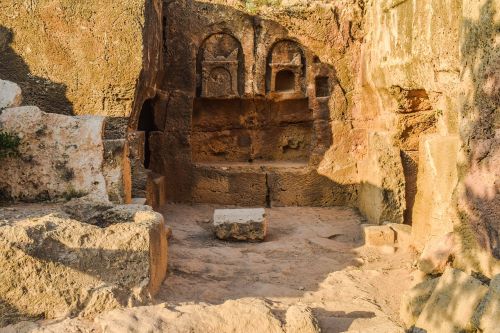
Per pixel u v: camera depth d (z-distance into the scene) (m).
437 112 6.15
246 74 9.03
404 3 6.43
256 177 9.09
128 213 5.12
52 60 7.11
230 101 9.51
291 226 7.93
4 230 4.10
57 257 4.20
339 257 6.34
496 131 3.90
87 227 4.38
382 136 7.47
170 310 3.85
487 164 3.98
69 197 5.88
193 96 9.06
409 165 7.43
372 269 5.85
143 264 4.41
